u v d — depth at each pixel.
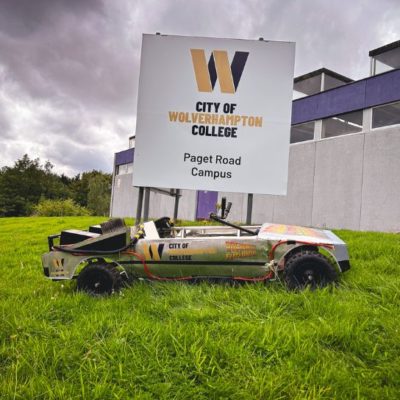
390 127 14.84
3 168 71.44
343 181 16.45
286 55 6.99
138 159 7.08
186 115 7.07
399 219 14.30
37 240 11.27
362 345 3.38
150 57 7.12
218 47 7.05
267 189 6.95
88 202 61.09
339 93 16.94
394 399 2.68
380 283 4.93
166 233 5.95
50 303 4.55
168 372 3.06
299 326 3.72
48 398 2.82
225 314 4.09
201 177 7.03
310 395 2.72
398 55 15.88
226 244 5.00
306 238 4.97
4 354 3.43
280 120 6.97
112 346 3.37
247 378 2.98
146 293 4.90
